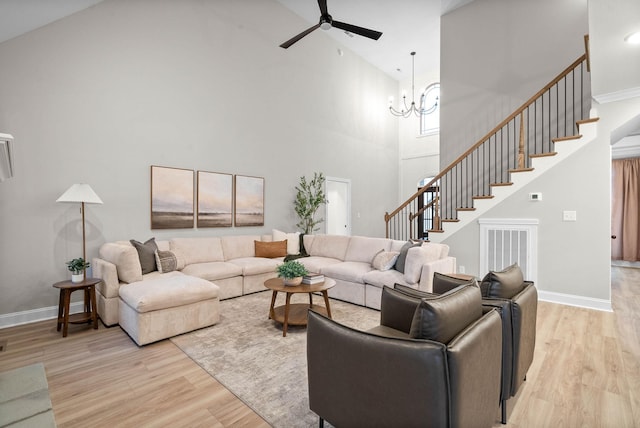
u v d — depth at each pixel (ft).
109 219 12.57
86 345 8.81
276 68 18.92
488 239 14.66
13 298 10.50
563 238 12.85
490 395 4.68
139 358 8.04
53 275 11.27
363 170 25.27
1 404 6.13
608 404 6.12
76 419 5.70
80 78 11.83
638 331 9.82
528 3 16.48
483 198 14.79
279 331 9.84
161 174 13.99
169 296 9.16
